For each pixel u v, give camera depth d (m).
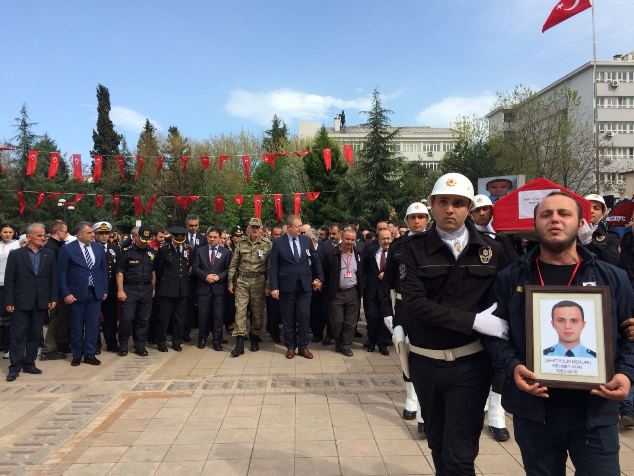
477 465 3.68
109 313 7.92
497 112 30.34
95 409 5.01
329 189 31.64
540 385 2.07
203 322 8.08
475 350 2.63
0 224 8.05
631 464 3.65
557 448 2.22
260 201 15.67
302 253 7.32
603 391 1.96
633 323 2.07
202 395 5.44
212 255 8.07
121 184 34.06
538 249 2.35
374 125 25.94
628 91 52.41
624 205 6.10
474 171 27.73
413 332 2.80
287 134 46.19
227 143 36.50
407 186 26.03
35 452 3.98
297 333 7.89
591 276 2.18
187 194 34.25
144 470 3.65
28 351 6.52
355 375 6.27
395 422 4.57
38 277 6.48
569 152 27.67
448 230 2.71
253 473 3.57
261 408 4.98
